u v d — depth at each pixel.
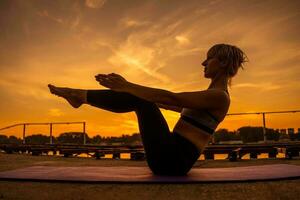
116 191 1.71
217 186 1.88
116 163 4.63
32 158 6.07
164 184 1.97
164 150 2.19
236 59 2.30
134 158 6.07
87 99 2.18
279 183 2.00
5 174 2.40
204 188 1.81
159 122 2.21
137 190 1.74
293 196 1.55
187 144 2.21
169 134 2.22
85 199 1.50
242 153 6.61
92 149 7.28
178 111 2.70
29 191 1.72
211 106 2.16
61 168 2.92
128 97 2.19
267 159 5.92
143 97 2.07
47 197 1.54
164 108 2.72
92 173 2.46
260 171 2.61
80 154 7.63
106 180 2.03
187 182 1.97
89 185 1.94
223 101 2.18
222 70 2.29
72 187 1.86
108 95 2.18
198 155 2.27
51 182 2.07
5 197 1.54
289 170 2.68
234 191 1.70
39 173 2.47
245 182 2.03
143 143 2.26
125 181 1.99
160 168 2.28
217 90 2.18
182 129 2.23
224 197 1.54
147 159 2.32
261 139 7.95
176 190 1.74
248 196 1.56
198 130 2.21
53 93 2.23
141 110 2.21
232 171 2.62
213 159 6.48
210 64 2.30
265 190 1.73
